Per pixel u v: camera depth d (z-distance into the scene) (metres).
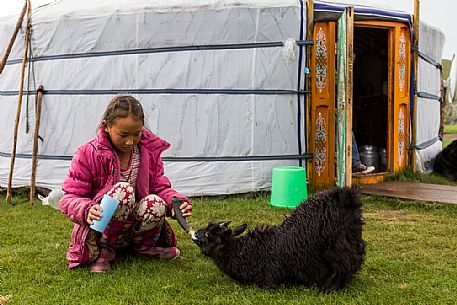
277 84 6.57
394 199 6.09
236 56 6.50
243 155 6.56
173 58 6.53
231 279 3.40
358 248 3.13
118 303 3.04
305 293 3.12
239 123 6.54
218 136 6.54
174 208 3.48
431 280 3.39
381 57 9.38
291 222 3.23
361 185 6.93
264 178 6.60
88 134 6.71
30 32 6.92
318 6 6.79
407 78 7.81
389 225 5.00
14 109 7.15
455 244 4.31
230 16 6.43
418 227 4.91
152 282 3.38
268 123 6.59
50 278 3.49
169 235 3.91
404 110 7.84
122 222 3.59
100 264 3.67
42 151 6.91
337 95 6.51
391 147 7.65
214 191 6.55
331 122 6.91
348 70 5.93
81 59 6.71
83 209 3.41
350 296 3.07
